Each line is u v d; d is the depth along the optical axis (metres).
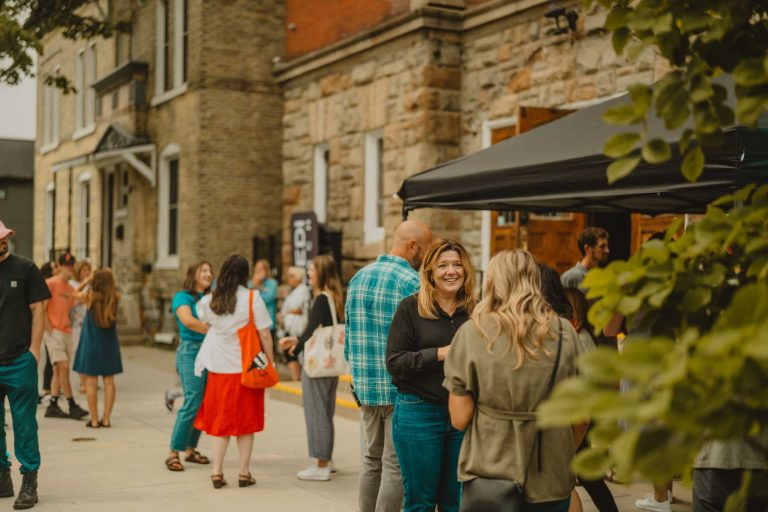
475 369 3.55
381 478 5.23
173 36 18.44
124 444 8.58
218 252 17.11
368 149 13.62
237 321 6.71
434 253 4.52
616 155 2.02
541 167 5.33
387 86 12.89
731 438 1.55
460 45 12.18
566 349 3.55
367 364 5.15
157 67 18.97
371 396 5.11
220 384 6.78
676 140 4.38
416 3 12.20
